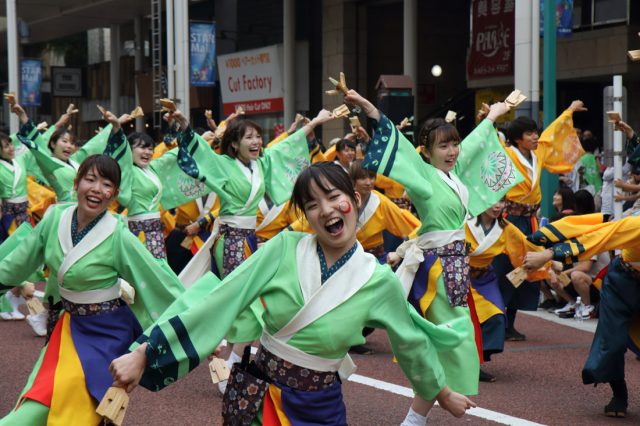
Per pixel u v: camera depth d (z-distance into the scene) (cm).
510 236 802
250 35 2544
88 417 495
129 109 3256
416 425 587
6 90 4025
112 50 3228
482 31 1869
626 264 640
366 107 582
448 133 659
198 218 1167
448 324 432
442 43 2245
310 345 394
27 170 1291
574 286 1071
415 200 654
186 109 1828
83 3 2886
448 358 629
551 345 938
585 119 1947
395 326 407
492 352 780
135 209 988
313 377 396
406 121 1089
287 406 394
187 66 1828
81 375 496
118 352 510
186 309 394
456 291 655
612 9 1722
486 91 1928
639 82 1822
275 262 402
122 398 385
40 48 4022
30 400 491
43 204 1302
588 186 1384
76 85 3350
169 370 389
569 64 1791
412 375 421
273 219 938
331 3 2238
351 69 2220
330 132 2252
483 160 730
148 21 3045
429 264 659
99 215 514
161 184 1012
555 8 1242
